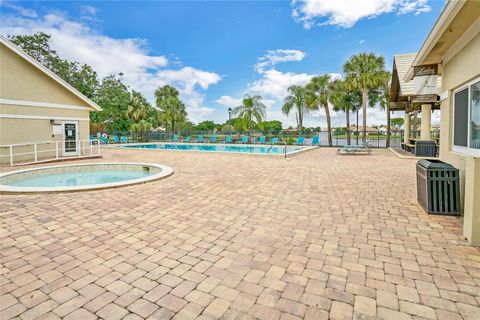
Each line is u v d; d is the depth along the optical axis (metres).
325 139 25.84
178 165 12.08
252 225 4.58
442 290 2.70
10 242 3.88
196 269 3.14
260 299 2.59
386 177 8.99
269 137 27.50
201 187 7.49
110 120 35.69
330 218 4.92
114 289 2.75
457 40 5.44
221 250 3.64
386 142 23.94
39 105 14.24
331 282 2.87
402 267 3.16
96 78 34.09
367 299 2.58
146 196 6.50
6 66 12.90
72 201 6.05
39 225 4.55
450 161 5.93
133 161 13.68
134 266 3.21
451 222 4.65
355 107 32.66
